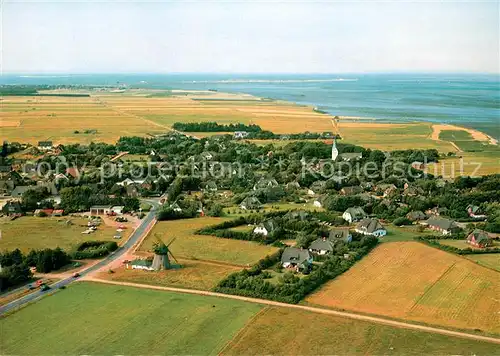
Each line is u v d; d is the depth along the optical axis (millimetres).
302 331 100875
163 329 101812
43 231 169875
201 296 117750
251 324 103625
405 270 135125
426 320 106312
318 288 122500
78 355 92500
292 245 154500
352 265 138625
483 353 92938
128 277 130125
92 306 112312
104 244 156000
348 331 100938
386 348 94625
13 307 111875
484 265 139250
